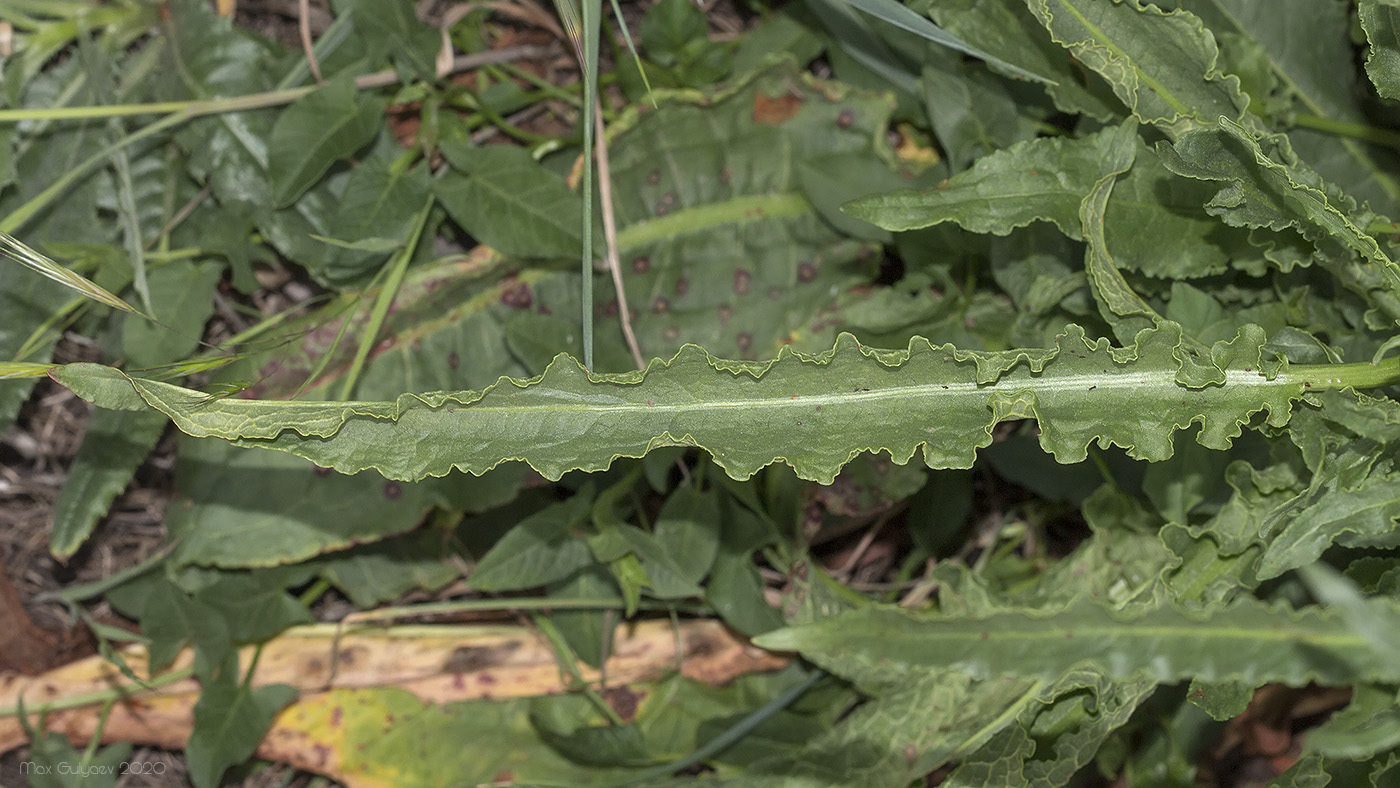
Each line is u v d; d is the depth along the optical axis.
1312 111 1.29
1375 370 0.94
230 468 1.41
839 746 1.41
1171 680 0.69
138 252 1.33
